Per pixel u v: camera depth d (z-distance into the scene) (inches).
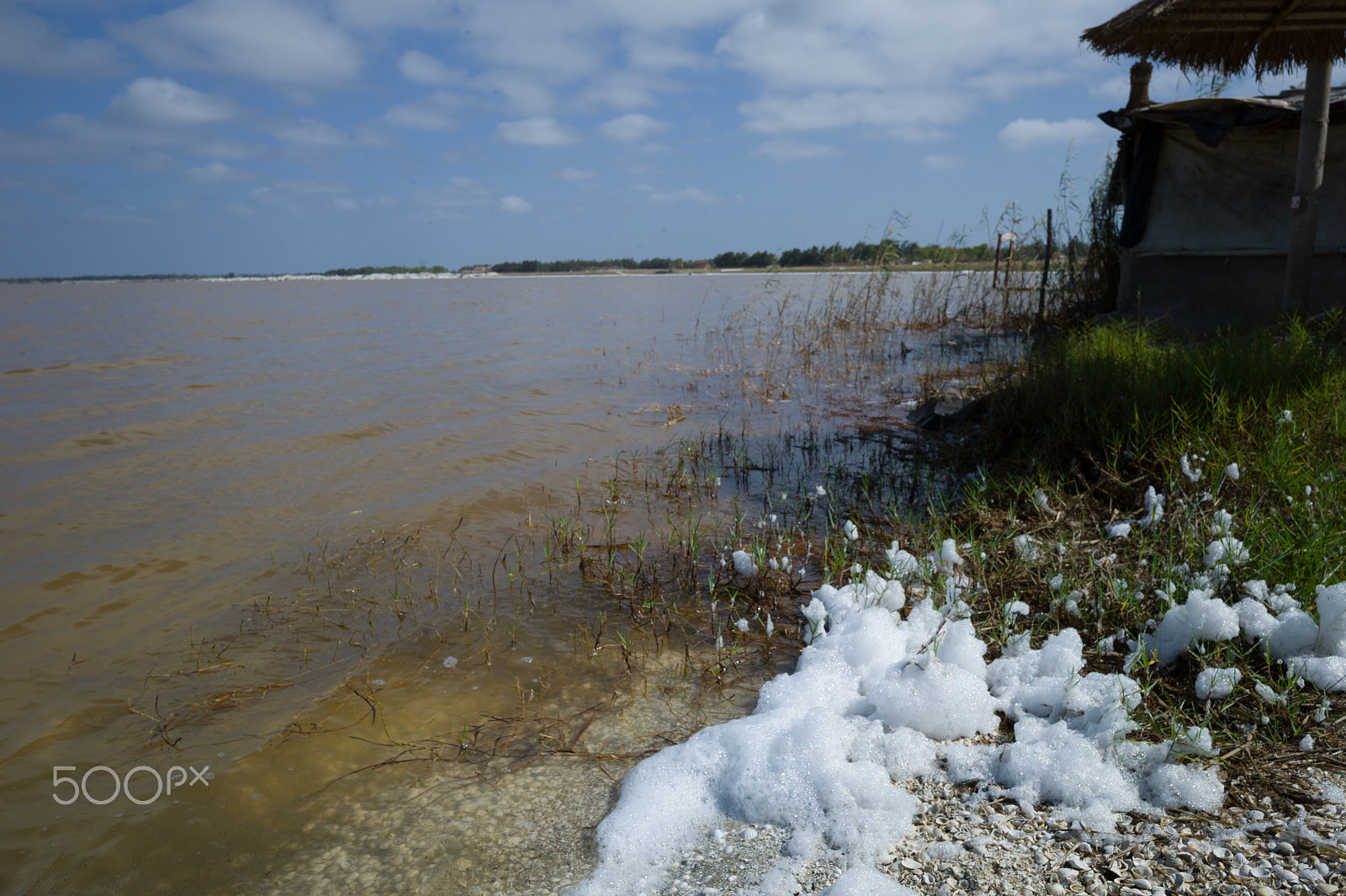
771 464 308.0
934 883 100.0
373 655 169.3
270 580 206.4
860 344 628.1
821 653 155.0
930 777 122.0
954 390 382.9
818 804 116.2
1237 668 132.6
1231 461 201.2
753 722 133.4
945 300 729.0
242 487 278.8
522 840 114.2
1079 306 557.9
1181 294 430.9
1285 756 117.6
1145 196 429.4
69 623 182.5
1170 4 255.4
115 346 684.1
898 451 315.3
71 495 268.7
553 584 204.5
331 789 126.8
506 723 144.7
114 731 143.3
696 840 112.8
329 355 614.5
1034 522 205.5
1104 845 104.0
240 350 649.6
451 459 317.1
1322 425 217.2
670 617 182.5
